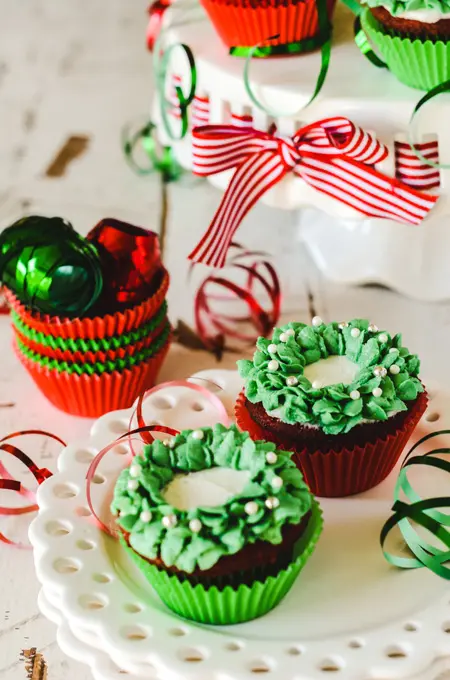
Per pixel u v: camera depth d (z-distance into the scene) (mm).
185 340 713
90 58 1036
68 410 666
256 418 596
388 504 597
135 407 622
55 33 1097
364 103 626
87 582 543
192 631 532
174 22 746
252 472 543
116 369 641
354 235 743
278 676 511
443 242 726
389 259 729
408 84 644
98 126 917
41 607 545
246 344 710
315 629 537
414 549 559
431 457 577
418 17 608
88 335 627
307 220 777
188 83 696
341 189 639
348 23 718
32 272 612
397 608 544
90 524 567
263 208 828
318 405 581
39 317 629
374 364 596
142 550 527
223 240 658
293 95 634
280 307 731
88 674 546
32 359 646
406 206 632
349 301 737
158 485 542
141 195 834
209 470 552
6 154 880
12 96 958
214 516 528
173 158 848
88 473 578
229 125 649
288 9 653
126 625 530
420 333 708
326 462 587
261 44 667
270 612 546
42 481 608
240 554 525
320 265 757
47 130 911
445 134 621
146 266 633
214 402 623
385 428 586
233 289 712
